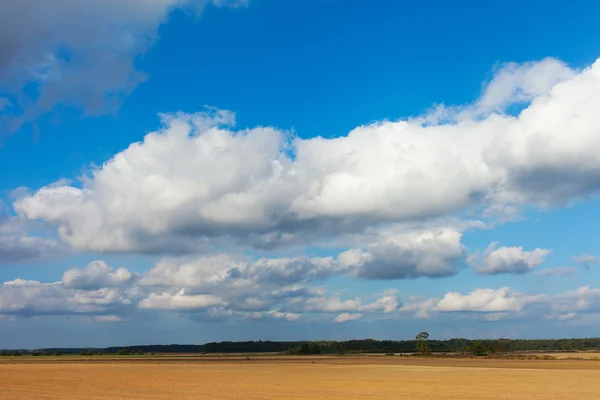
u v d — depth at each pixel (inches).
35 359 7121.1
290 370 3794.3
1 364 5132.9
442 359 6274.6
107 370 3858.3
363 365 4675.2
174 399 1820.9
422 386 2331.4
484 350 7623.0
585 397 1840.6
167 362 5767.7
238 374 3294.8
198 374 3314.5
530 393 1991.9
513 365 4527.6
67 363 5467.5
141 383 2556.6
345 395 1945.1
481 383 2477.9
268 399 1813.5
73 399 1818.4
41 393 2046.0
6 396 1924.2
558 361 5438.0
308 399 1815.9
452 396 1892.2
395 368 4045.3
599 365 4446.4
